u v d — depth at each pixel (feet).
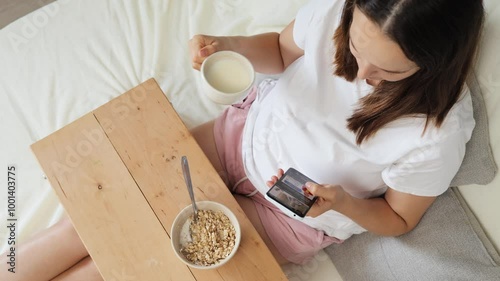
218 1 4.95
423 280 3.28
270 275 3.02
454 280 3.16
